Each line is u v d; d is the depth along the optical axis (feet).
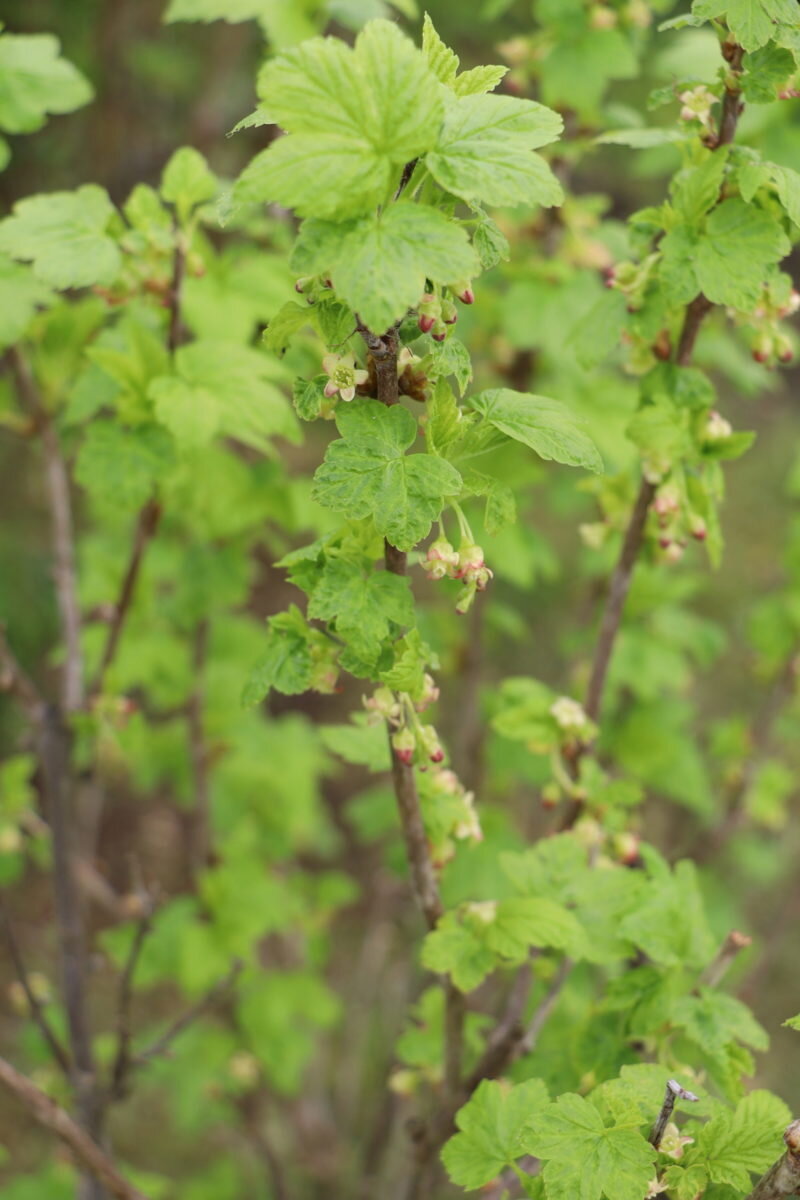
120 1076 3.15
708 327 3.73
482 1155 2.54
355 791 7.55
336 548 2.53
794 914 5.51
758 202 2.68
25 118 3.05
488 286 3.96
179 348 3.01
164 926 4.24
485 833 3.72
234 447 4.06
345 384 2.45
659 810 5.93
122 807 7.32
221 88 6.44
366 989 5.88
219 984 3.18
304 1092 5.60
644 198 8.68
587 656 4.18
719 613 8.05
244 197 2.35
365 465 2.43
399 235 2.35
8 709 6.45
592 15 3.34
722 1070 2.67
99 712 3.31
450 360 2.45
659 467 2.78
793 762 5.75
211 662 4.53
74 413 3.07
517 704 3.01
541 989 3.09
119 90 7.50
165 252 2.95
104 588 4.17
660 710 4.11
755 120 3.33
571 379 3.76
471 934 2.69
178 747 4.71
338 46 2.36
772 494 9.23
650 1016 2.70
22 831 3.63
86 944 3.58
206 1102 4.71
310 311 2.44
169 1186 5.17
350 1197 5.02
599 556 4.08
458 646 4.30
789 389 10.36
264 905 4.28
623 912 2.76
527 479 3.75
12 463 7.94
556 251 3.76
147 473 2.98
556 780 3.04
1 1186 5.21
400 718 2.56
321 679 2.56
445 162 2.38
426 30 2.45
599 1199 2.43
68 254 2.89
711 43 3.64
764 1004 5.95
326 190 2.34
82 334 3.27
